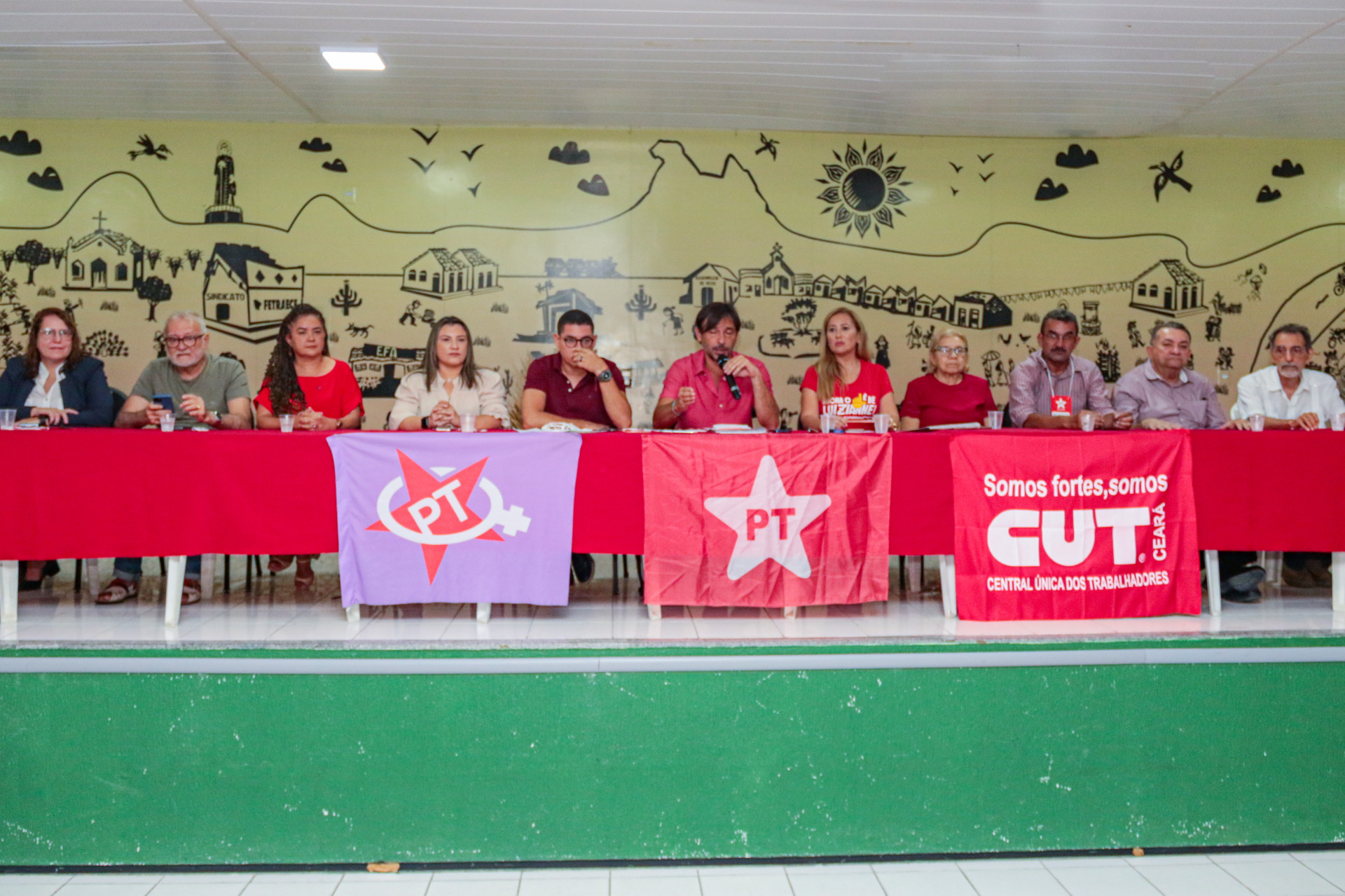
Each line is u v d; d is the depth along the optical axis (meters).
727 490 2.83
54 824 2.51
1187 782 2.63
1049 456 2.83
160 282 5.16
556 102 4.90
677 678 2.55
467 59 4.32
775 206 5.37
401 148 5.24
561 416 4.16
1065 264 5.48
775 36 4.07
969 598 2.82
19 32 4.03
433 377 4.03
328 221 5.22
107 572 4.22
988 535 2.82
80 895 2.37
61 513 2.74
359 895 2.38
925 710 2.58
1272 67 4.40
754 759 2.56
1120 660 2.60
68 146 5.12
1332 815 2.66
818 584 2.85
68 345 3.76
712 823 2.56
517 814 2.54
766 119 5.15
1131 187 5.48
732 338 4.09
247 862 2.52
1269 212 5.52
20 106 4.93
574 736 2.54
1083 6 3.76
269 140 5.18
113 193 5.14
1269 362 5.55
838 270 5.41
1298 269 5.53
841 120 5.17
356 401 4.27
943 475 2.87
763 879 2.47
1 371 5.12
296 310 4.19
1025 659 2.58
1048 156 5.46
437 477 2.80
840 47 4.19
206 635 2.64
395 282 5.25
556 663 2.52
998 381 5.48
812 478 2.84
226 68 4.42
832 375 4.38
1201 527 2.87
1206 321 5.53
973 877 2.48
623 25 3.95
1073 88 4.69
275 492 2.80
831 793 2.57
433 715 2.53
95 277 5.14
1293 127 5.30
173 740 2.51
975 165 5.45
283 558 4.12
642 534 2.84
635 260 5.34
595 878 2.48
